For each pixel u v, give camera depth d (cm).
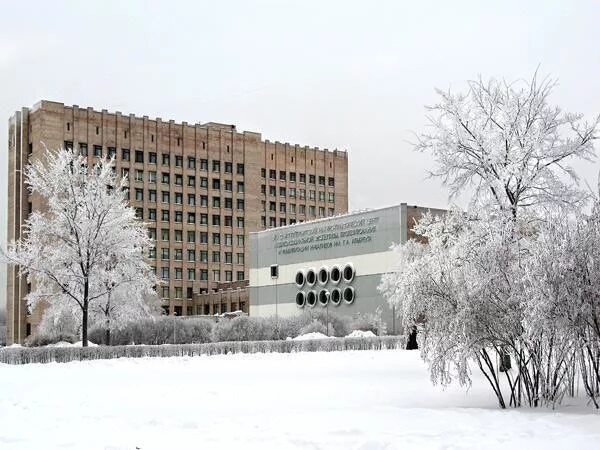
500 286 1653
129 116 12444
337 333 6400
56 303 4866
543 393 1609
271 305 8269
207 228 13125
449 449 1121
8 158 11888
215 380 2539
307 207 14475
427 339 1697
